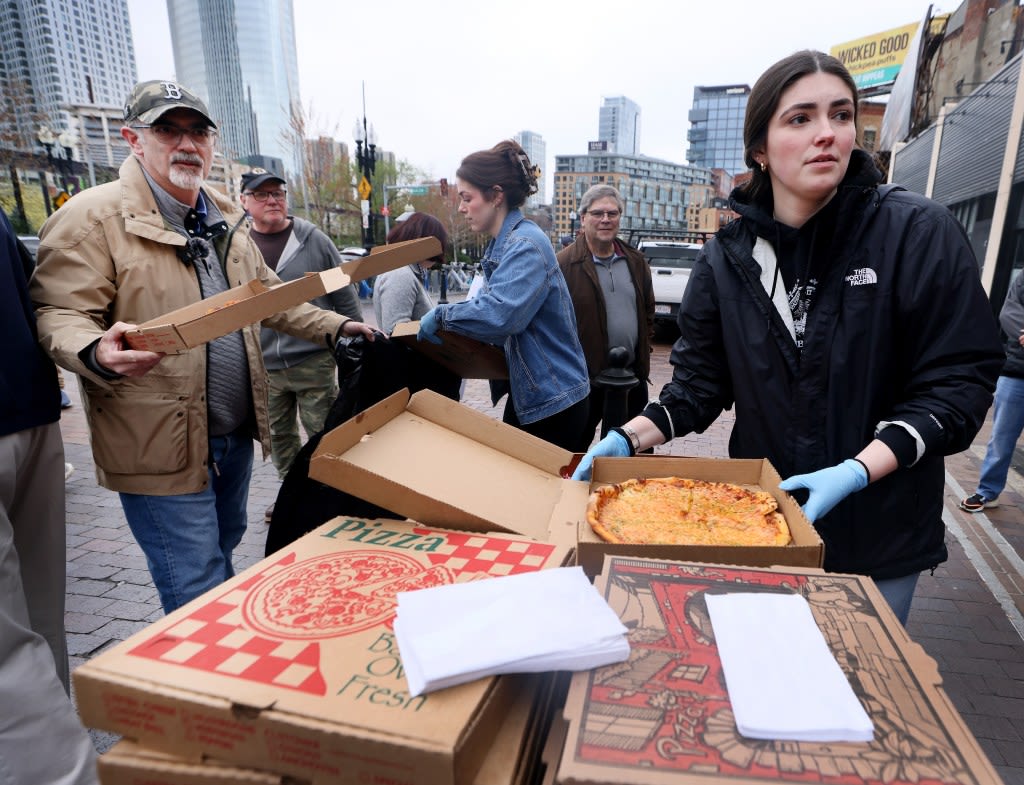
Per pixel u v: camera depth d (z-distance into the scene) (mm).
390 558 1137
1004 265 10492
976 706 2430
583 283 4035
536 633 847
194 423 2082
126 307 1978
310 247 4008
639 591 977
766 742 695
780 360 1610
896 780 650
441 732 709
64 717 1688
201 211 2225
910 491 1467
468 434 1654
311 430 3980
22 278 1815
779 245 1576
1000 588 3311
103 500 4273
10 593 1638
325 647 874
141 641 884
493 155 2510
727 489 1499
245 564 3410
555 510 1401
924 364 1428
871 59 33188
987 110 11625
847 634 875
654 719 727
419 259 1791
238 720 756
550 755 767
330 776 733
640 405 4379
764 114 1482
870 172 1446
